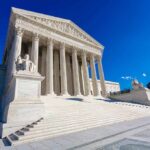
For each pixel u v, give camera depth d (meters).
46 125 9.77
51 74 28.75
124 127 11.07
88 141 7.30
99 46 43.81
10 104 10.58
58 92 33.28
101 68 41.69
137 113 19.47
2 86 29.36
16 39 25.58
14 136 8.69
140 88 33.66
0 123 11.28
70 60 42.19
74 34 38.44
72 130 10.12
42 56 33.41
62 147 6.52
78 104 18.78
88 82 35.94
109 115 15.55
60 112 13.50
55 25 34.31
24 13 28.34
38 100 12.13
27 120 10.74
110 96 42.53
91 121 12.51
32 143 7.52
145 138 7.27
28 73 12.52
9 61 28.47
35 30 29.36
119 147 5.99
